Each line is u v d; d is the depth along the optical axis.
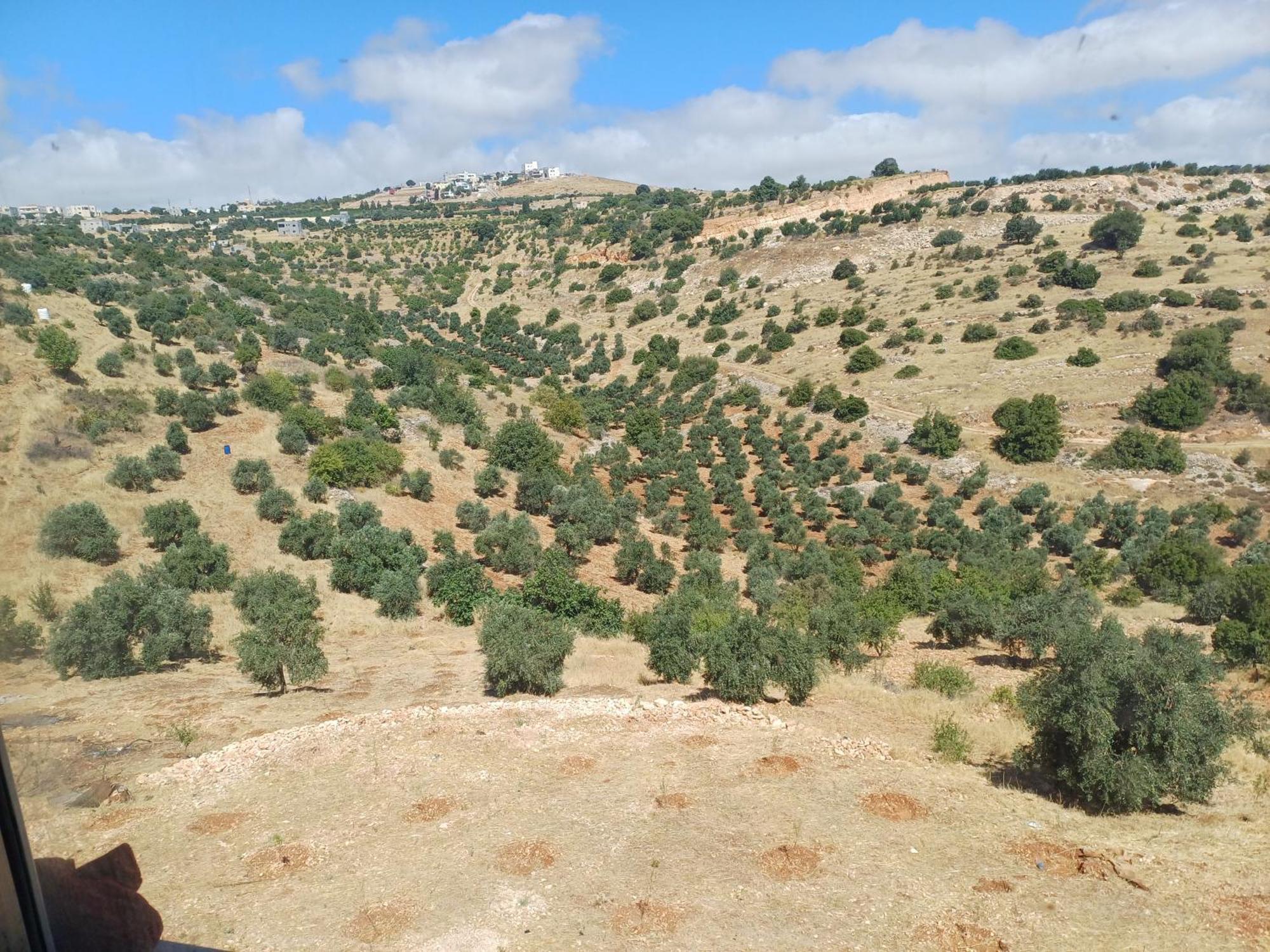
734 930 8.36
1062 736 12.20
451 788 12.34
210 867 9.94
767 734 14.78
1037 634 23.44
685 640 20.72
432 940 8.26
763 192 134.25
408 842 10.57
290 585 28.83
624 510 47.31
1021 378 65.19
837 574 36.97
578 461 58.22
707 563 38.03
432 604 31.86
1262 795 12.53
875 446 60.59
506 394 70.06
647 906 8.83
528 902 8.98
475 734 14.85
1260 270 74.06
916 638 28.17
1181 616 31.84
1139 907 8.65
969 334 74.06
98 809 11.63
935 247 102.88
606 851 10.21
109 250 68.94
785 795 11.90
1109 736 11.40
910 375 69.50
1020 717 16.72
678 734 14.76
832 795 11.90
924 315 80.75
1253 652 24.62
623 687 20.08
